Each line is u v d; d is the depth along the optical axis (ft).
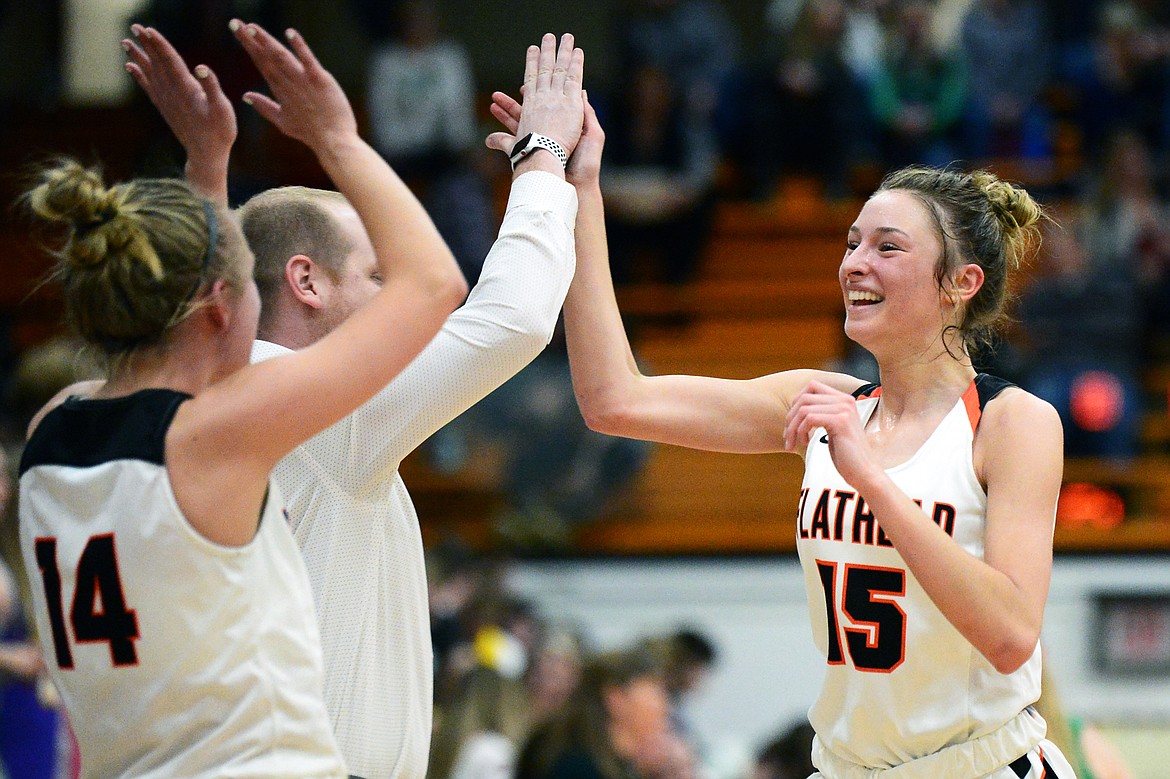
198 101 9.68
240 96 39.09
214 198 9.95
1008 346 36.14
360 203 8.87
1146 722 34.40
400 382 9.80
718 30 44.47
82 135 44.65
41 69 48.85
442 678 23.48
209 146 9.85
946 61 43.83
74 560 8.39
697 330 41.32
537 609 34.78
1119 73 45.34
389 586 10.11
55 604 8.53
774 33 46.19
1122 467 36.91
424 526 35.76
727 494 36.55
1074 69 47.93
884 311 10.54
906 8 44.16
